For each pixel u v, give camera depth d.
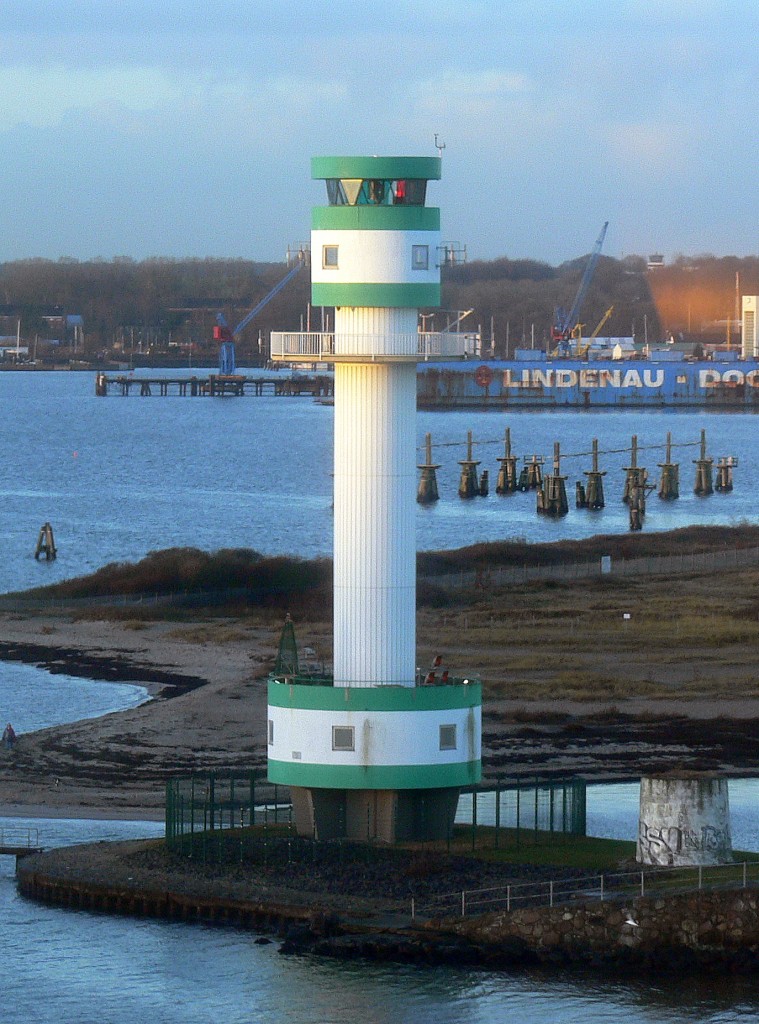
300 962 167.50
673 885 169.88
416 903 172.50
